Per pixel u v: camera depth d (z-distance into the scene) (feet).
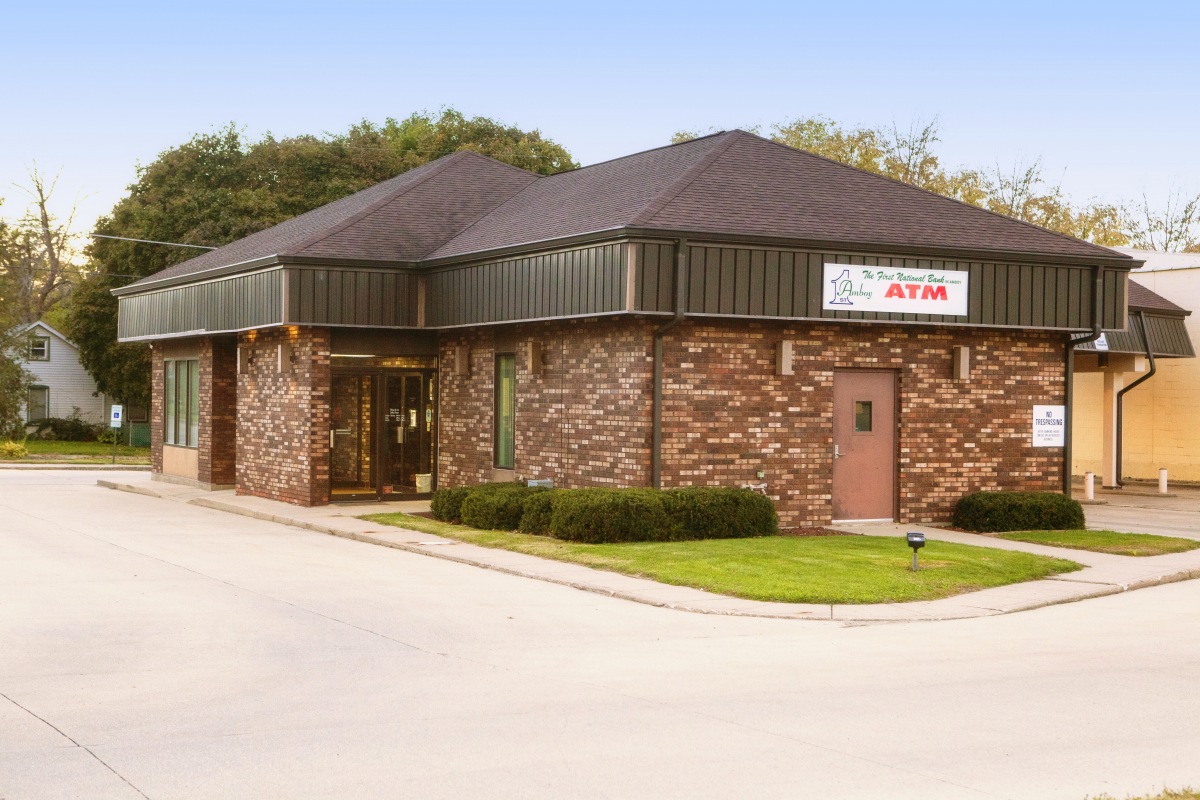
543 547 58.54
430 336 85.30
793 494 68.18
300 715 28.86
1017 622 43.62
